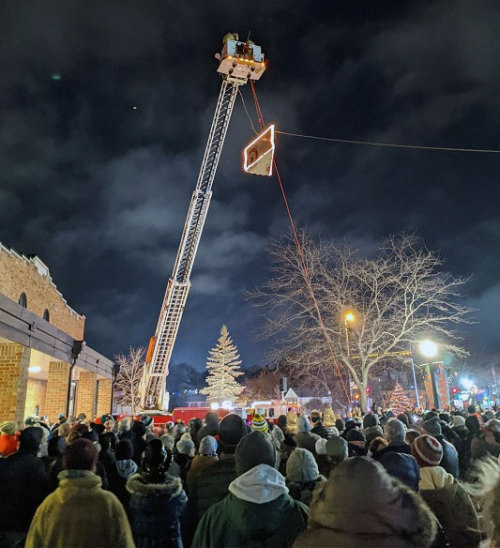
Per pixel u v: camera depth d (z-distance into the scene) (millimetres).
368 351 27953
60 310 27875
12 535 4453
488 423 7027
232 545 2871
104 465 6445
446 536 3553
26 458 4762
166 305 25953
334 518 2100
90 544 3158
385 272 28125
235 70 17453
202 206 23891
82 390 28781
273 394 71688
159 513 4266
